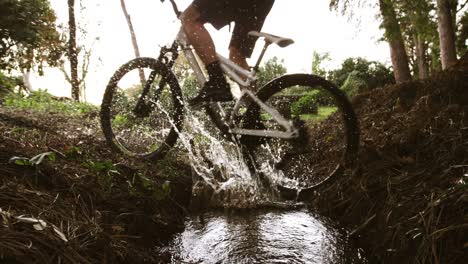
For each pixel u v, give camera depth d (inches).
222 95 98.7
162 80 115.9
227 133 103.3
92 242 61.6
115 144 120.8
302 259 73.2
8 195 64.0
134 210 82.8
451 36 326.3
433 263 58.4
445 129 95.6
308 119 269.1
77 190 77.2
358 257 74.6
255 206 104.6
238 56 104.6
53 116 179.8
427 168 83.5
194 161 128.9
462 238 58.1
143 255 69.6
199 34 98.7
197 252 77.0
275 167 103.9
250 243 80.7
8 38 325.1
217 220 95.6
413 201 73.7
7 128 109.5
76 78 374.3
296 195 108.7
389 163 95.1
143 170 105.7
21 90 303.7
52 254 53.6
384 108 157.9
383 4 321.1
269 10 100.2
